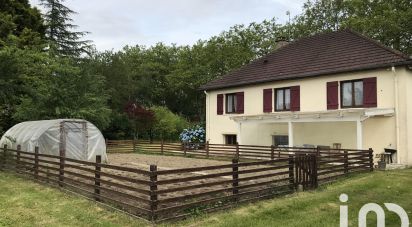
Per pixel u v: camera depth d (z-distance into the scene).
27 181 13.39
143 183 8.39
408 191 11.30
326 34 23.88
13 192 11.39
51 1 38.34
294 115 19.75
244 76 25.77
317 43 23.73
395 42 31.28
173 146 26.72
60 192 11.30
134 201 9.38
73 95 24.69
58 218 8.51
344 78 19.77
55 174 12.23
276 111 23.28
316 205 9.65
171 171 8.54
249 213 8.90
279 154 18.97
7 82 17.75
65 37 39.62
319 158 12.93
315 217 8.54
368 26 29.89
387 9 30.72
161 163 19.78
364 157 15.30
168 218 8.12
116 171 15.85
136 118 37.88
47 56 24.84
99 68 40.03
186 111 57.81
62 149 17.83
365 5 33.06
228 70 45.84
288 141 21.36
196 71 49.44
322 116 18.47
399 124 17.67
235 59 43.84
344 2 35.56
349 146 19.50
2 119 25.30
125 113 38.25
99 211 9.05
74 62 35.28
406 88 17.58
